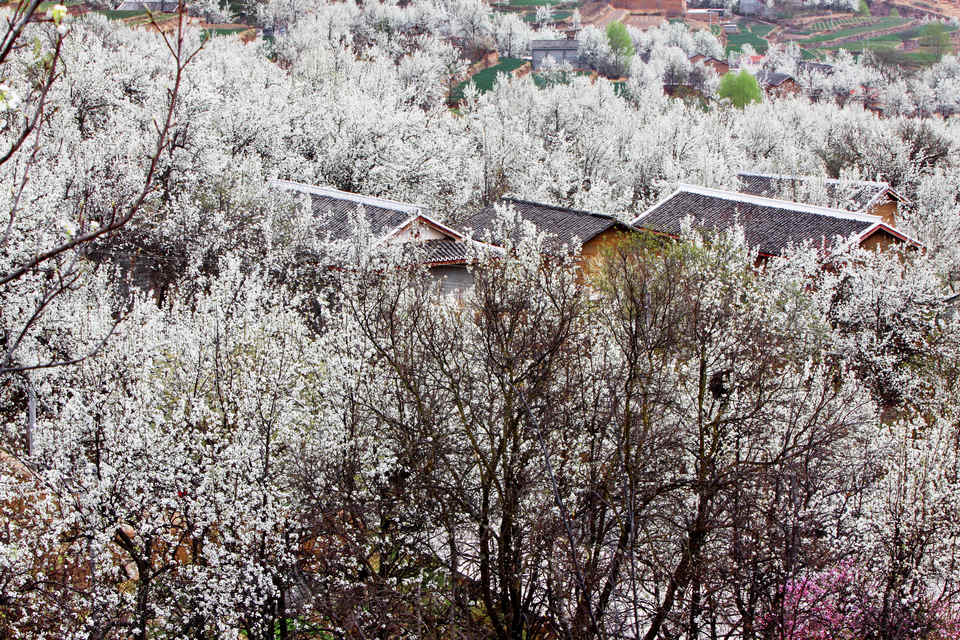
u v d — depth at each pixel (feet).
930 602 56.49
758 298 84.33
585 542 54.75
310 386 61.31
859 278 112.78
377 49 346.33
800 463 55.67
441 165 180.34
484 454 59.52
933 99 490.49
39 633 50.67
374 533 56.65
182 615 53.47
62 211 86.22
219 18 460.14
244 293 67.82
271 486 54.34
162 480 52.60
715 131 277.44
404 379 57.26
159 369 60.03
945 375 100.01
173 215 111.34
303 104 203.62
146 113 134.21
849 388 70.64
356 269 94.89
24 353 63.93
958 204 200.23
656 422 61.46
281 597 55.57
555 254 83.66
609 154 242.37
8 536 52.42
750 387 63.41
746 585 55.57
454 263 128.57
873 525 58.44
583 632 50.16
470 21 551.59
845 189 184.65
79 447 53.98
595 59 536.83
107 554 53.21
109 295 76.23
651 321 60.90
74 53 153.79
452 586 52.06
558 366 60.75
